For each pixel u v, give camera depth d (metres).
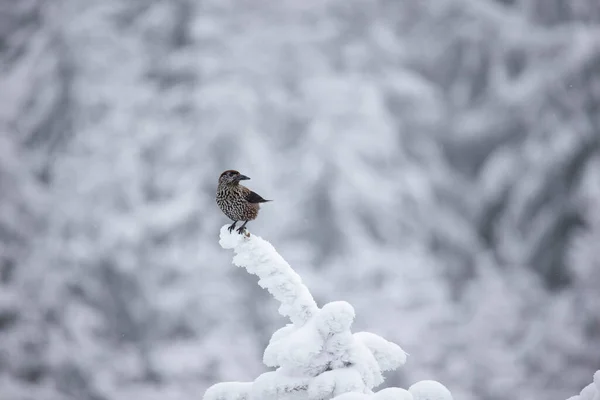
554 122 41.91
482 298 31.98
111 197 35.34
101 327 29.91
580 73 41.72
